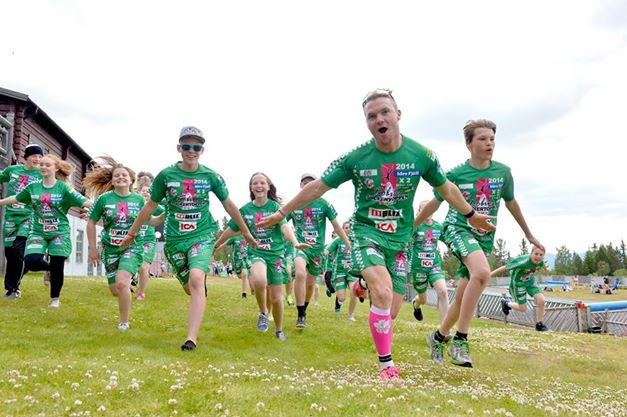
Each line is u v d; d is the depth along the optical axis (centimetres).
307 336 786
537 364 689
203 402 344
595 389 553
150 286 1295
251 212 789
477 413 342
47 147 2288
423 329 998
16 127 1938
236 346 654
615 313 1608
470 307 519
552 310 1588
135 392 365
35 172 927
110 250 734
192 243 638
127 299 693
